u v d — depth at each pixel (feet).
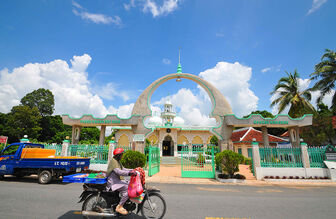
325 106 78.13
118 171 13.50
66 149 41.32
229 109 44.86
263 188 28.45
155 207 14.02
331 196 23.26
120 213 13.14
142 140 43.21
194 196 21.97
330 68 54.34
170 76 47.70
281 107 64.54
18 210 15.58
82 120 46.57
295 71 65.77
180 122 113.39
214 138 122.83
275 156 37.63
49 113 112.88
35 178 32.81
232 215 15.40
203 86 47.55
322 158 37.40
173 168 52.65
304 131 61.00
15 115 85.05
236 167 34.45
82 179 14.12
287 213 16.16
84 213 13.29
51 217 14.15
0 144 46.09
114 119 45.93
